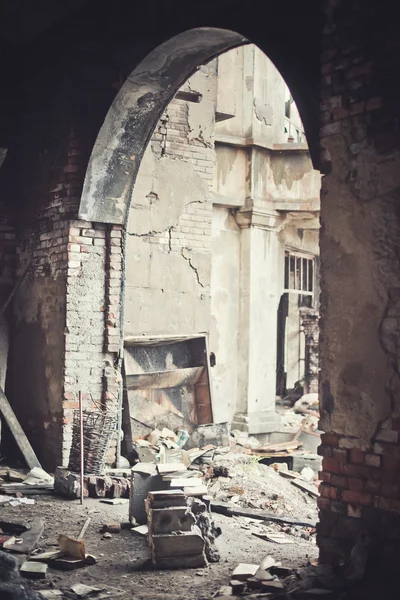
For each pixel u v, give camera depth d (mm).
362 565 3828
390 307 3955
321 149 4324
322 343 4281
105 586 3994
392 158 3961
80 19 6738
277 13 4793
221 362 10852
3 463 7062
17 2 6801
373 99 4059
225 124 10867
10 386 7594
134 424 8188
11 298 7590
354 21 4164
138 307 8664
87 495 5992
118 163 6879
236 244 11094
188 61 6188
